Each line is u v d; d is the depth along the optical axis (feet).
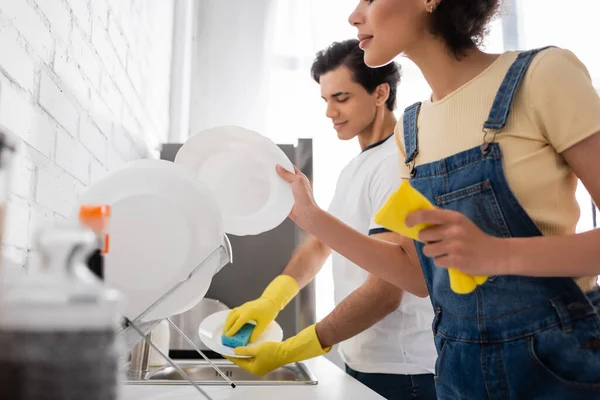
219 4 8.75
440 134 3.28
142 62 5.71
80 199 2.07
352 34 8.75
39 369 1.11
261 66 8.61
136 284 2.11
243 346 3.94
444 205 3.17
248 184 3.45
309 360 4.99
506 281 2.85
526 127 2.88
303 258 5.32
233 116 8.51
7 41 2.45
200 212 2.19
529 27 9.32
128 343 2.30
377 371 4.60
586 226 8.43
